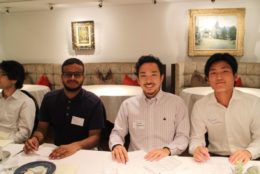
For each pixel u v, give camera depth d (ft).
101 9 16.93
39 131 6.43
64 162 4.36
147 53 16.72
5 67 6.60
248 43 15.26
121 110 5.97
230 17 15.06
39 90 12.27
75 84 6.01
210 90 10.84
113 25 16.94
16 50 18.79
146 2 15.81
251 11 14.96
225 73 5.24
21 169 3.94
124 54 17.08
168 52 16.43
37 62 18.56
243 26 14.97
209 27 15.39
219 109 5.43
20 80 6.89
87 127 6.28
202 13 15.30
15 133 6.62
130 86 13.21
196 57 16.10
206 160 4.34
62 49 17.99
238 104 5.31
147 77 5.55
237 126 5.38
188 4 15.69
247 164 4.17
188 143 5.54
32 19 18.11
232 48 15.35
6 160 4.41
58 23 17.74
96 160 4.45
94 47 17.28
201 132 5.58
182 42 16.14
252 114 5.27
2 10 17.54
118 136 5.71
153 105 5.68
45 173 3.78
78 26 17.13
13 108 6.70
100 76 16.79
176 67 14.97
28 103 6.74
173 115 5.66
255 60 15.31
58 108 6.29
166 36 16.31
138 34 16.69
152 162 4.33
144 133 5.67
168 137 5.62
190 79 15.61
